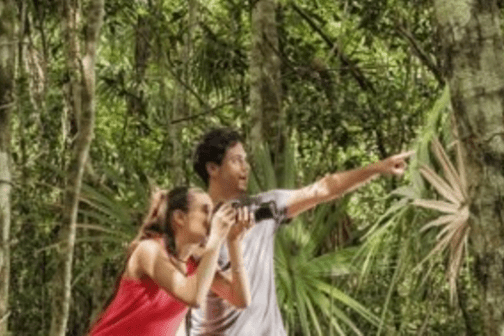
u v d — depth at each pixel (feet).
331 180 16.35
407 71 33.27
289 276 22.12
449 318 29.12
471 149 13.97
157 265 13.33
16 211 34.14
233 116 38.63
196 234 13.82
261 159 23.56
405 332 28.19
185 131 40.14
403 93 32.58
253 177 23.16
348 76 33.88
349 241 24.38
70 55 26.66
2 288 22.77
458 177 18.49
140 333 13.57
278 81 30.27
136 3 37.42
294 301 22.57
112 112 41.04
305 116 32.17
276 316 15.98
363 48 37.78
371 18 33.06
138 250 13.52
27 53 32.17
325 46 36.99
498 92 13.89
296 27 36.86
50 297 35.06
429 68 32.12
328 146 33.45
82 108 22.75
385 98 32.45
